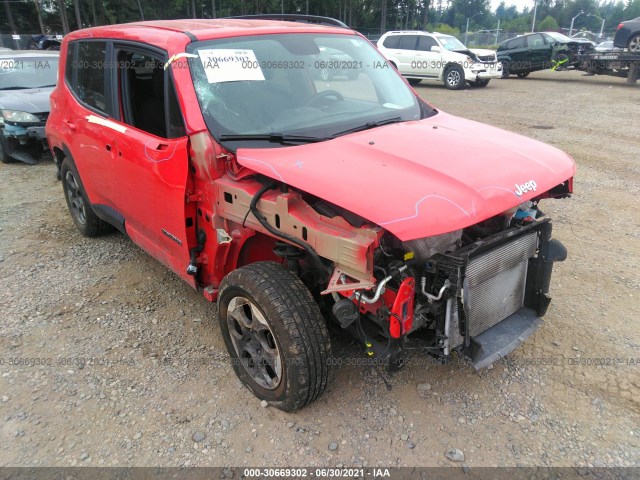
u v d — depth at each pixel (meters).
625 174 7.33
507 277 2.97
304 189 2.52
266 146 2.98
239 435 2.80
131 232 4.15
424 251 2.59
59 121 4.92
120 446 2.74
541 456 2.64
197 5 59.00
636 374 3.21
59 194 6.89
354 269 2.39
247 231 2.97
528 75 23.41
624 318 3.80
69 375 3.29
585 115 12.01
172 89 3.14
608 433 2.78
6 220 5.94
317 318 2.68
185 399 3.07
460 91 17.47
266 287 2.67
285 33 3.74
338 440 2.75
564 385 3.13
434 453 2.67
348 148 2.94
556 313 3.88
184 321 3.87
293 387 2.69
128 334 3.72
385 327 2.62
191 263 3.29
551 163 3.04
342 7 67.31
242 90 3.25
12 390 3.15
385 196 2.42
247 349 3.00
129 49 3.65
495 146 3.08
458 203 2.43
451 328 2.67
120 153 3.74
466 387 3.12
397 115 3.64
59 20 53.56
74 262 4.86
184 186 3.09
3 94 8.59
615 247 4.97
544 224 3.07
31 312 4.00
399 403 3.00
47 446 2.74
